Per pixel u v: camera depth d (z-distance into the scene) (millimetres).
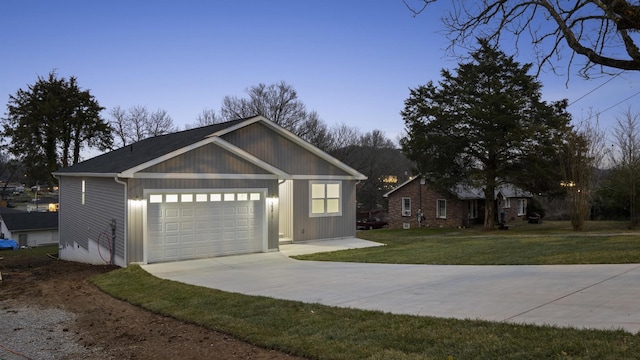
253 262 14086
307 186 19141
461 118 25516
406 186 36875
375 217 42438
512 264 10930
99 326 7734
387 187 54000
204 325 7258
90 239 16891
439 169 27172
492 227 28031
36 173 46531
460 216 32750
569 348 4785
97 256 16016
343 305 7734
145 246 13633
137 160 14648
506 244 15203
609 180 29234
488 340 5305
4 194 75125
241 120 17844
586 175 24266
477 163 28016
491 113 24000
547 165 24750
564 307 6469
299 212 18891
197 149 14555
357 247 17375
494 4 7039
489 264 11211
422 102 26969
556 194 26109
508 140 24000
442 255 13406
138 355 6121
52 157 45781
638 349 4559
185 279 11266
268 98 48031
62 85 46906
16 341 7027
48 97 45281
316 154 19359
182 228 14391
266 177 16047
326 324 6645
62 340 7023
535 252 12477
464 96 25688
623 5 5125
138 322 7824
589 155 24672
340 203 20031
